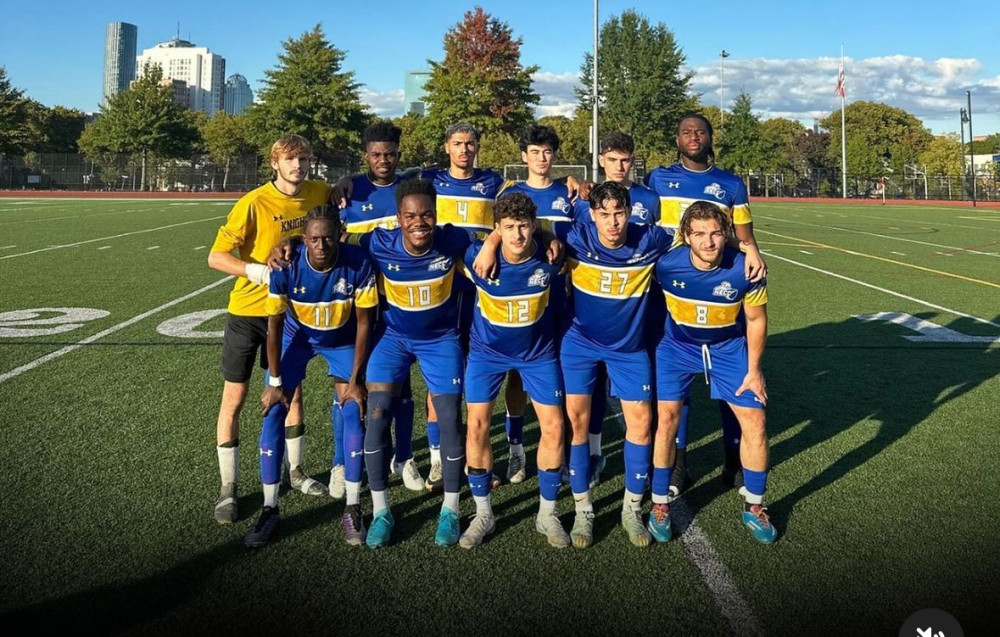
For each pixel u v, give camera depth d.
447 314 2.85
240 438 3.74
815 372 5.21
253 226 3.10
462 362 2.89
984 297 8.64
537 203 3.56
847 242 15.59
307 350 2.97
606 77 42.53
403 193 2.58
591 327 2.76
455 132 3.53
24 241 13.48
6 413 4.06
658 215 3.58
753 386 2.71
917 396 4.62
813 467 3.46
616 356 2.79
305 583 2.41
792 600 2.31
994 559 2.56
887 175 51.78
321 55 38.53
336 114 39.00
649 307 2.95
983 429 3.98
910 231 18.91
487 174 3.73
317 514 2.95
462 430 2.79
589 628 2.16
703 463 3.61
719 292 2.67
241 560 2.55
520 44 38.53
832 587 2.39
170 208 25.53
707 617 2.22
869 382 4.95
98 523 2.79
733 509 3.04
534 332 2.68
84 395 4.41
